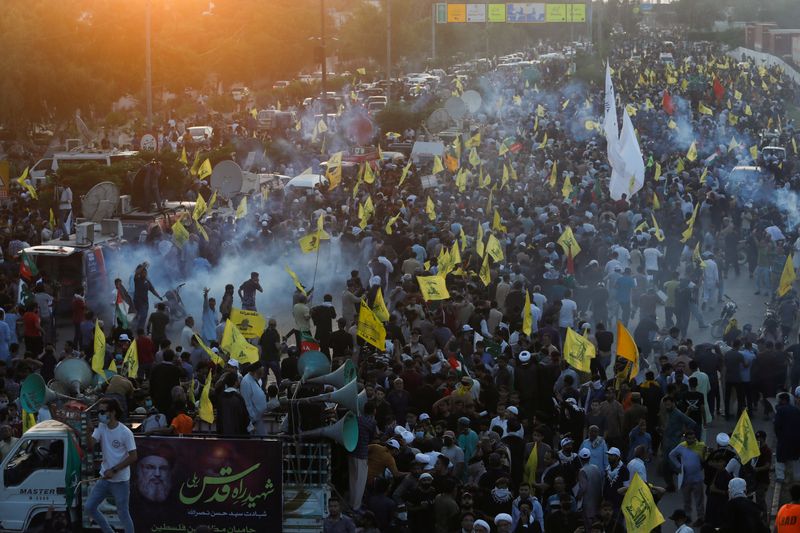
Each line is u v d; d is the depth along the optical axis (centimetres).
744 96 19575
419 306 5550
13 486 3547
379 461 3775
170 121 17412
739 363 5212
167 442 3491
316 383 3869
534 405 4600
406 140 14262
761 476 3956
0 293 6272
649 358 6153
